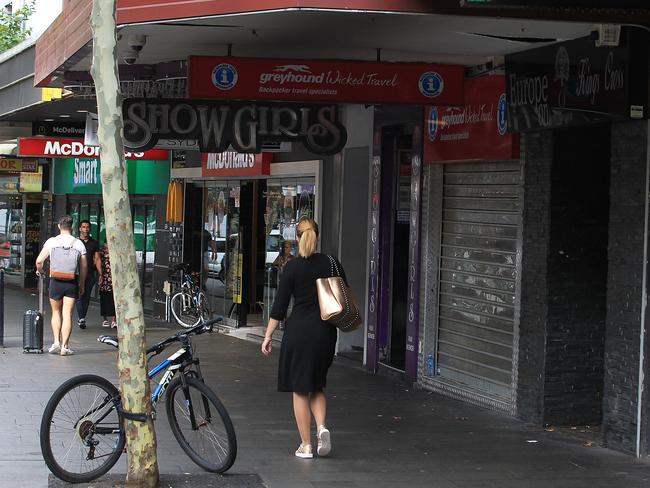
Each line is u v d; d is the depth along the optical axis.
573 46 9.56
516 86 10.60
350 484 7.90
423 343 13.12
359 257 15.62
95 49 7.15
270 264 18.84
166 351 16.66
